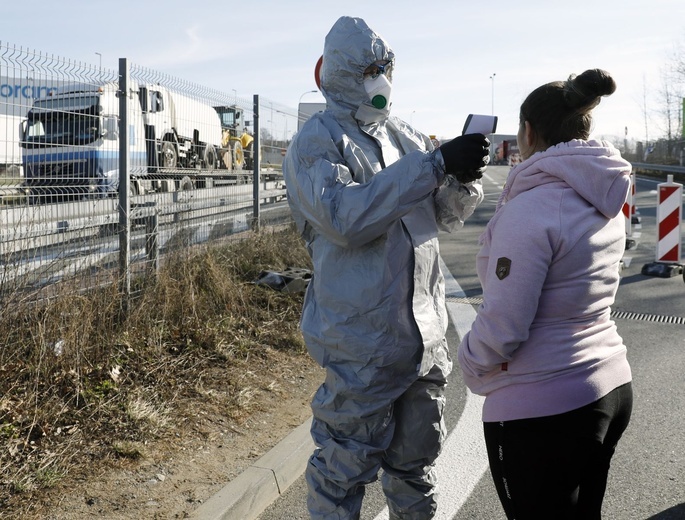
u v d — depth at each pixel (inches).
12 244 178.5
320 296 95.9
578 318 77.2
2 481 123.7
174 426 154.6
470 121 92.8
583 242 75.9
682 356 234.7
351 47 93.1
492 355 77.3
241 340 215.2
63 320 177.8
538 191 77.7
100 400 159.0
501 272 75.3
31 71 182.4
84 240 201.6
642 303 318.3
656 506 133.3
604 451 80.7
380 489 141.6
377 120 97.2
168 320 211.5
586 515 81.5
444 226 107.8
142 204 236.5
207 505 123.0
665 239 382.6
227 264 280.5
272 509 134.1
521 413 76.7
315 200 88.2
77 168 201.2
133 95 237.6
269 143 429.4
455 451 158.9
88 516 117.0
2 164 179.6
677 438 165.6
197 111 318.7
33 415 146.2
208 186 310.7
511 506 79.7
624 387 79.7
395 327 94.2
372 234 87.4
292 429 160.9
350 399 95.7
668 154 1819.6
